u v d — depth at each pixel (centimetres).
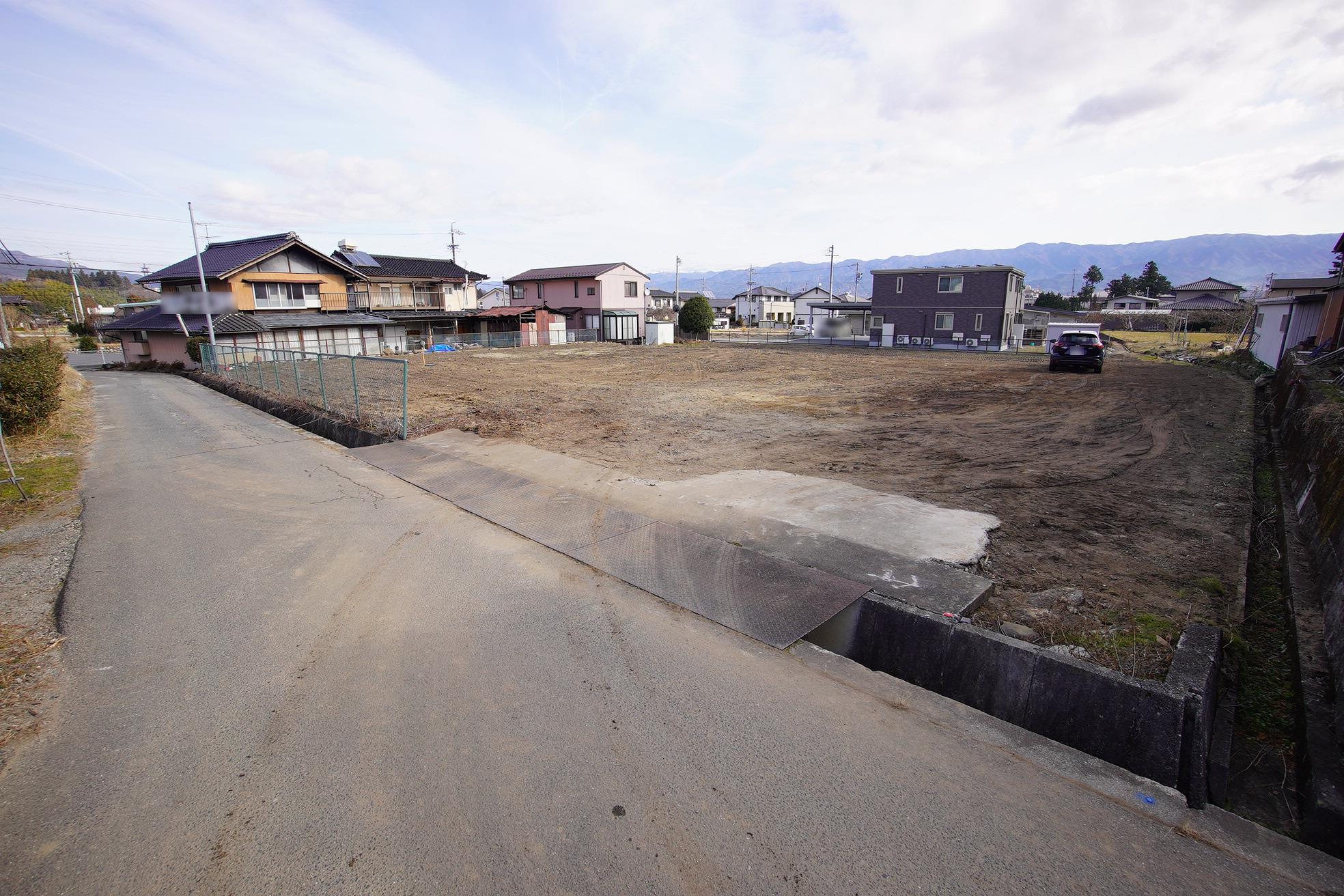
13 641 355
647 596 402
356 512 598
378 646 347
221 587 427
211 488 694
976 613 361
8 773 247
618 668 322
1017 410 1132
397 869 201
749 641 347
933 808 227
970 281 3188
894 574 407
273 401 1377
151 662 331
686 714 283
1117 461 739
